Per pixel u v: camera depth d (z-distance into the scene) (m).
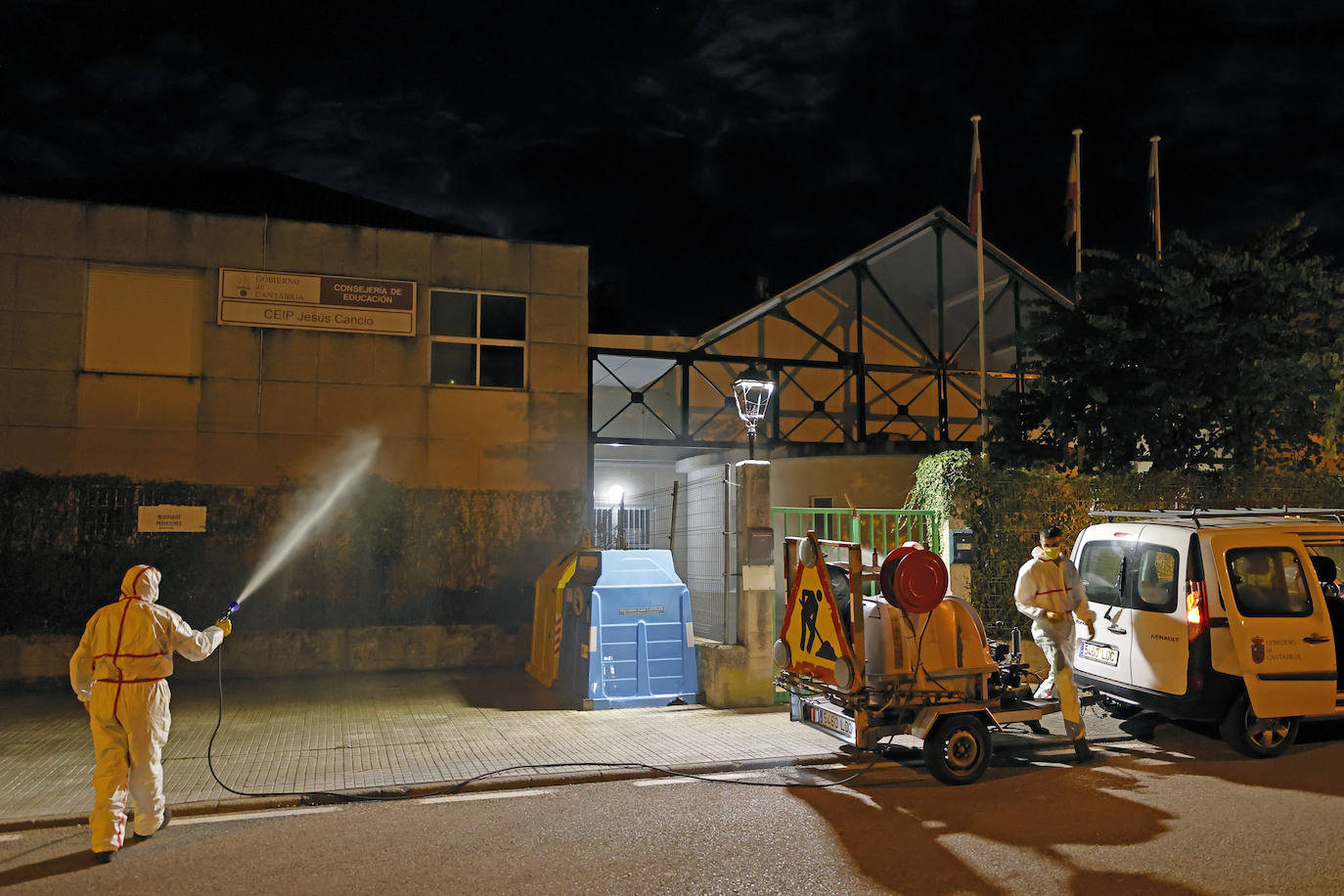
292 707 9.46
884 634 6.69
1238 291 11.88
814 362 16.50
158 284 11.66
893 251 18.17
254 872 4.88
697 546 10.80
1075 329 13.01
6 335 11.09
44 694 10.46
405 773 6.81
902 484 15.16
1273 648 7.28
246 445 11.76
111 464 11.28
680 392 16.03
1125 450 12.72
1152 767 7.08
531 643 12.13
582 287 13.39
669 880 4.71
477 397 12.70
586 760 7.18
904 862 4.98
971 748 6.69
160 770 5.61
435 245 12.74
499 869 4.89
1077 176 17.52
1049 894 4.52
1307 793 6.31
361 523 12.05
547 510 12.85
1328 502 12.29
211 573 11.47
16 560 10.87
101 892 4.61
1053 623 7.31
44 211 11.34
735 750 7.50
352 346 12.27
